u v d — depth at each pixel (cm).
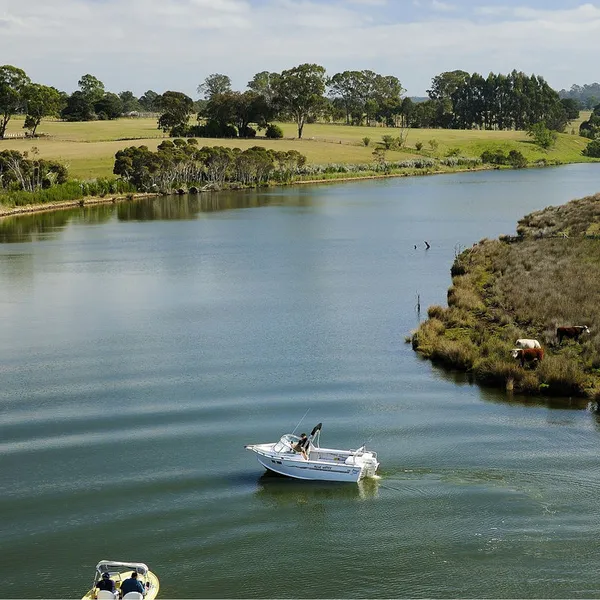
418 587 2430
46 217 13562
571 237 8481
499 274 6944
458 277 6956
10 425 3841
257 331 5603
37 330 5747
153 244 10212
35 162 15938
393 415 3878
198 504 3000
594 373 4316
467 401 4069
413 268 8131
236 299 6719
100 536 2794
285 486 3147
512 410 3925
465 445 3481
